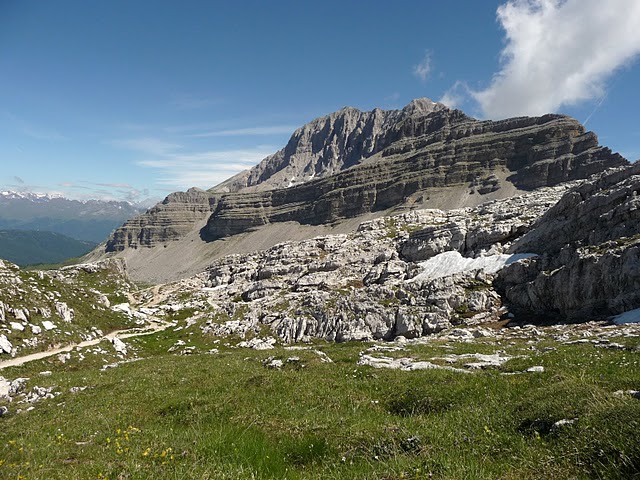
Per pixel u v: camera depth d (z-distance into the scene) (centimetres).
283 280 13612
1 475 1062
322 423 1375
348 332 8544
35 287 6938
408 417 1502
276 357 3275
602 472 755
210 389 2238
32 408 2639
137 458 1141
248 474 987
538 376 1773
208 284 17038
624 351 2356
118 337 7725
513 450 965
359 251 13200
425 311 7919
